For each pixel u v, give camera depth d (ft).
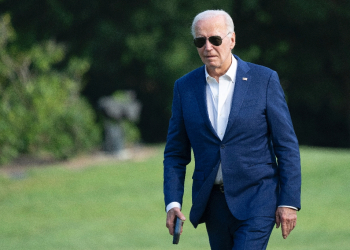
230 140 34.45
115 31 221.46
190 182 123.54
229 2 221.25
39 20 226.99
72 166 145.69
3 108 153.99
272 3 235.40
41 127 153.07
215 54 34.53
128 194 116.98
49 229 93.40
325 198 106.73
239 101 34.42
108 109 156.56
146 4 220.23
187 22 216.33
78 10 226.38
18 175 135.13
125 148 173.27
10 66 167.22
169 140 37.11
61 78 173.06
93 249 79.51
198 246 80.33
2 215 103.19
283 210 33.60
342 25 235.81
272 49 241.14
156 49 215.92
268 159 34.99
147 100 249.55
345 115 259.80
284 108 34.78
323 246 73.97
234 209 34.17
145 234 88.89
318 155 143.13
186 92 36.06
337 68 239.30
